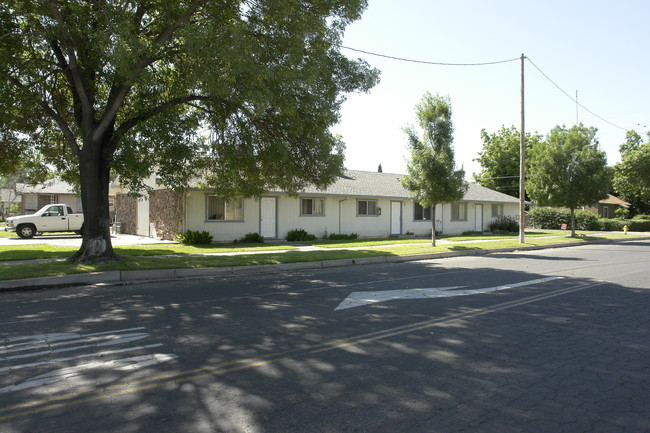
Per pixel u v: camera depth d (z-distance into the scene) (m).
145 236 24.83
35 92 11.62
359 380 4.52
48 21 10.89
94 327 6.57
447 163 18.92
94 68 11.36
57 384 4.40
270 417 3.70
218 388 4.30
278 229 22.36
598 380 4.55
